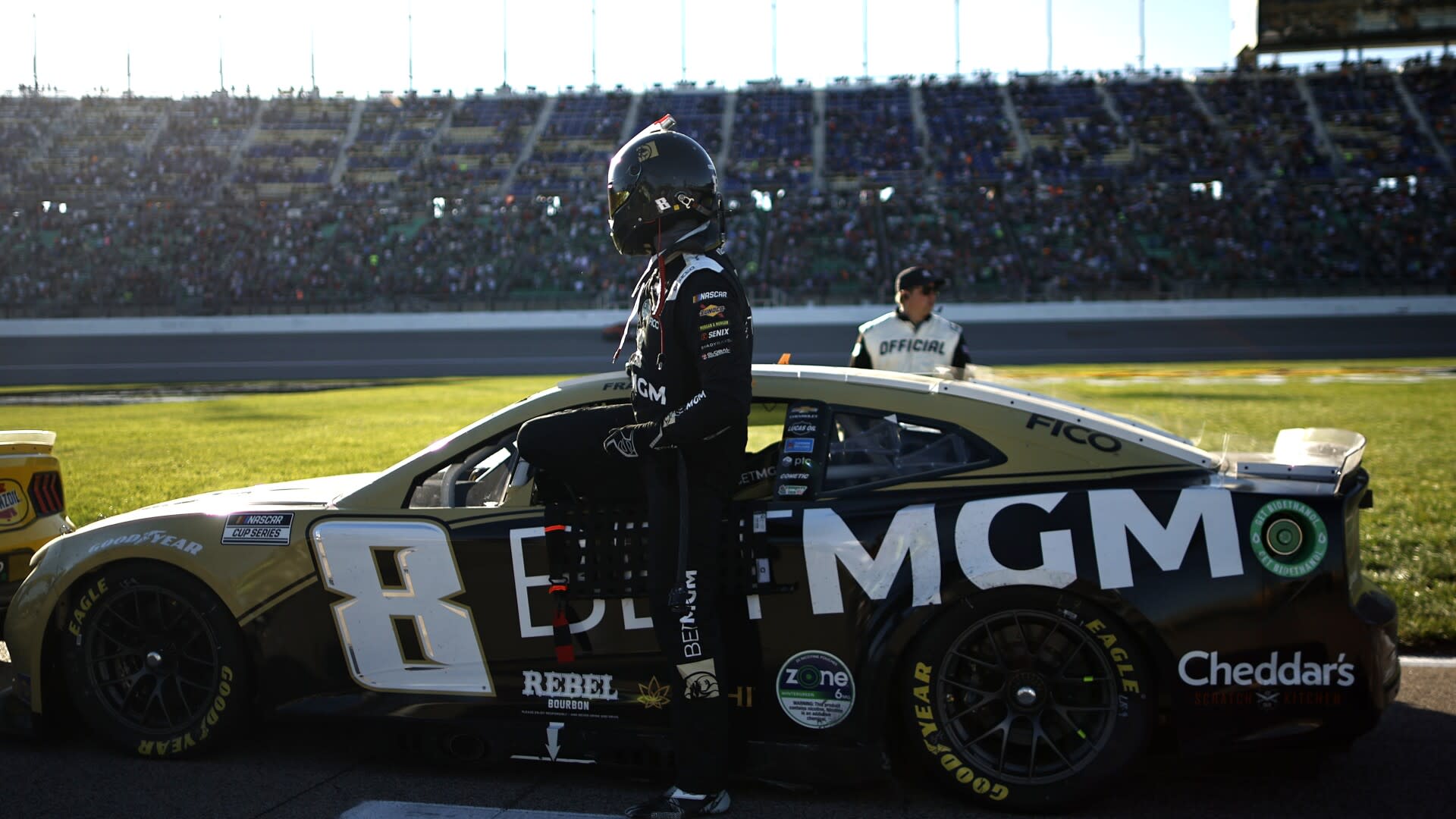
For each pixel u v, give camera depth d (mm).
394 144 45844
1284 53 42031
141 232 40156
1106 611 2674
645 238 2727
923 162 41781
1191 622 2625
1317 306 33281
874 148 43000
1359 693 2605
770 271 36500
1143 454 2816
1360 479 2812
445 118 47750
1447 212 36906
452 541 2961
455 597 2963
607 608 2873
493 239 39281
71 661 3209
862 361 5375
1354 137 41188
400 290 37188
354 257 38625
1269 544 2633
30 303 36625
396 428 12586
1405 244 35719
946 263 36188
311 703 3057
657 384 2654
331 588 3031
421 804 2852
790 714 2811
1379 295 33844
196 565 3072
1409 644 4137
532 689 2943
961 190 40031
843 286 35625
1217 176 39625
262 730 3410
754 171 42000
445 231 39750
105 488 7855
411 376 26969
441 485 3088
